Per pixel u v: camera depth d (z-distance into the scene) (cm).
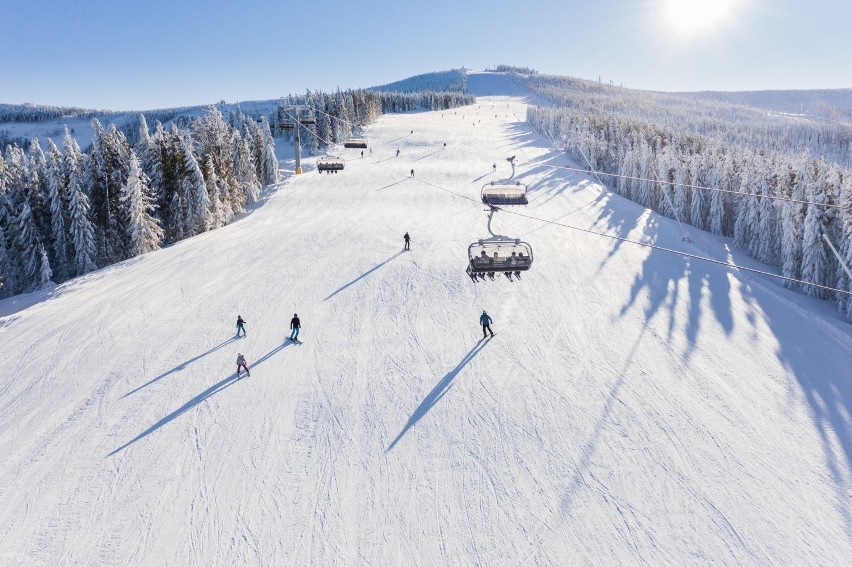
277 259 3709
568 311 2911
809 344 2727
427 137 10725
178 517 1458
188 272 3478
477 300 3006
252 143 6688
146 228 4378
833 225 3916
